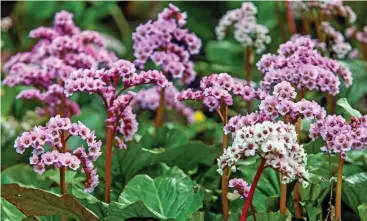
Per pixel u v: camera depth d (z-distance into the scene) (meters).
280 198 3.67
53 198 3.38
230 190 4.16
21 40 7.31
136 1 8.27
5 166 4.98
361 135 3.20
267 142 3.00
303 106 3.28
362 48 5.61
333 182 3.90
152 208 3.76
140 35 4.34
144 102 5.22
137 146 4.20
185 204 3.76
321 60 3.77
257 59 6.71
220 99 3.56
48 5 7.39
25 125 5.69
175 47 4.37
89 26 7.60
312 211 3.71
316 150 4.26
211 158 4.36
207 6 8.16
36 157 3.36
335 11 4.88
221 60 6.90
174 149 4.27
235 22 5.21
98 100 6.23
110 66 4.85
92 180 3.50
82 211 3.43
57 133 3.37
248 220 3.50
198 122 5.76
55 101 4.73
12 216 3.99
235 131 3.34
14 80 4.74
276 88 3.33
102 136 5.46
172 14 4.34
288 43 3.86
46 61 4.59
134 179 3.87
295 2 5.23
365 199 3.79
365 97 5.36
